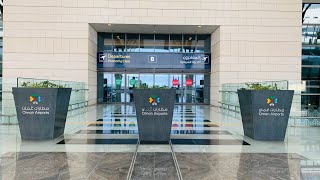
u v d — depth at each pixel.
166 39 24.52
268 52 21.30
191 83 24.84
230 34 21.17
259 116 7.27
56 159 5.18
